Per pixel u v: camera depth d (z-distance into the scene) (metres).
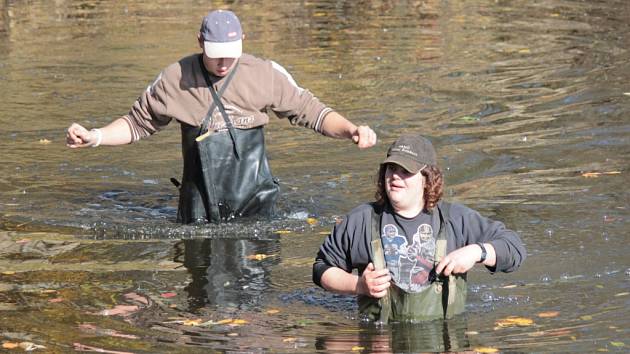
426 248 11.83
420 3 42.00
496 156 19.70
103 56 31.25
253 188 16.28
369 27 36.53
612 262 13.88
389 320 11.96
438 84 26.80
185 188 16.30
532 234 15.09
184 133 16.09
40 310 12.58
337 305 12.59
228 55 15.33
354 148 20.75
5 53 31.92
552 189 17.42
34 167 19.81
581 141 20.56
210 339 11.52
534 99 24.69
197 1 42.56
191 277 13.81
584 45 31.91
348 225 11.98
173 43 33.28
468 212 11.94
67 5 41.84
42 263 14.48
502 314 12.12
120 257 14.73
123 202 17.62
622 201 16.56
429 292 11.84
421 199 11.80
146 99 15.88
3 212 17.02
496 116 23.14
